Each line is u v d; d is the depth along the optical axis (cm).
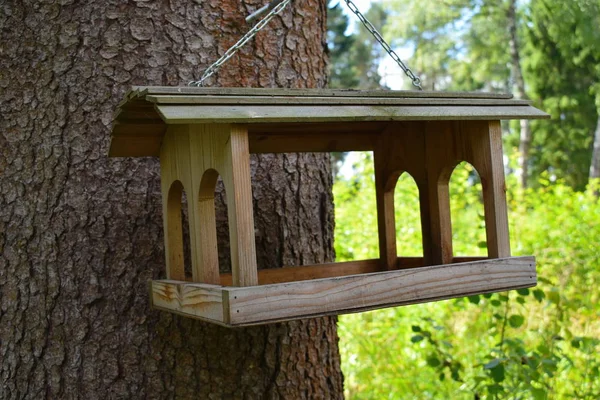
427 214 276
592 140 1608
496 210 238
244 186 196
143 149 249
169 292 230
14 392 257
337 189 712
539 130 1636
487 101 240
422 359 532
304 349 283
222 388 265
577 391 433
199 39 269
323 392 288
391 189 293
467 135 249
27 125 261
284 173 285
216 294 191
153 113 226
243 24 276
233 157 195
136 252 258
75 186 257
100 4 261
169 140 241
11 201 260
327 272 279
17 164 260
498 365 330
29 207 259
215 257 223
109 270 257
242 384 268
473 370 496
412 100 224
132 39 262
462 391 477
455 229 750
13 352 258
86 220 256
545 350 354
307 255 287
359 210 661
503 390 338
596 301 542
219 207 268
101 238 257
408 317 564
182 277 250
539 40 1549
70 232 257
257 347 272
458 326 557
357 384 535
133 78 261
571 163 1634
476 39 1625
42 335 256
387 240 292
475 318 546
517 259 231
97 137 258
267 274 263
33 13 262
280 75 283
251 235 196
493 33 1598
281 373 276
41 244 258
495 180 239
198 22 269
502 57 1631
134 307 257
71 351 255
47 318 257
